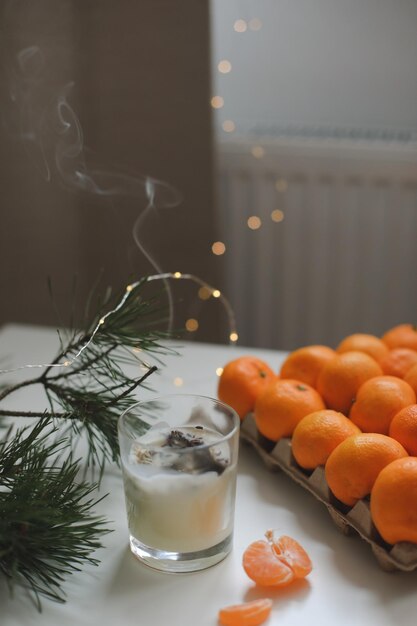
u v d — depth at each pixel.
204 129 1.27
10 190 1.35
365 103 1.49
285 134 1.47
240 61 1.50
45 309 1.46
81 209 1.36
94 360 0.72
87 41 1.23
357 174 1.36
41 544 0.59
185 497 0.60
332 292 1.46
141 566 0.63
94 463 0.71
